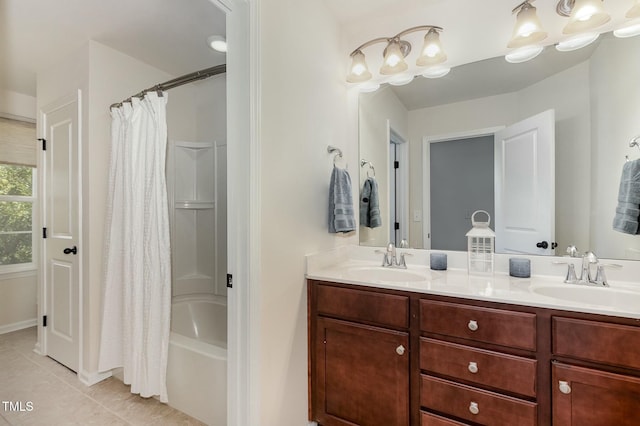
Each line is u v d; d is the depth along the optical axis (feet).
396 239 6.69
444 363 4.25
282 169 4.78
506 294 4.05
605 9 4.95
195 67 8.21
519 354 3.81
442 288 4.40
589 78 5.08
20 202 10.19
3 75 8.49
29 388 6.57
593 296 4.41
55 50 7.26
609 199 4.95
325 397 5.23
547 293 4.55
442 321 4.26
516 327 3.81
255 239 4.22
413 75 6.43
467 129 6.07
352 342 4.97
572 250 5.10
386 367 4.67
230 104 4.33
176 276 8.83
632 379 3.27
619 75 4.89
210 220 9.04
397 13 6.38
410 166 6.57
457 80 6.12
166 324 5.79
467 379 4.10
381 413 4.71
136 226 6.22
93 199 6.88
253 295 4.19
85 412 5.76
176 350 5.83
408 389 4.51
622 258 4.83
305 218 5.39
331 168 6.31
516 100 5.66
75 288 7.15
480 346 4.03
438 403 4.28
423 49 5.85
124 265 6.36
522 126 5.61
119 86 7.41
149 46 7.22
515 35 5.13
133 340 6.05
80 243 7.00
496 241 5.82
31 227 10.40
